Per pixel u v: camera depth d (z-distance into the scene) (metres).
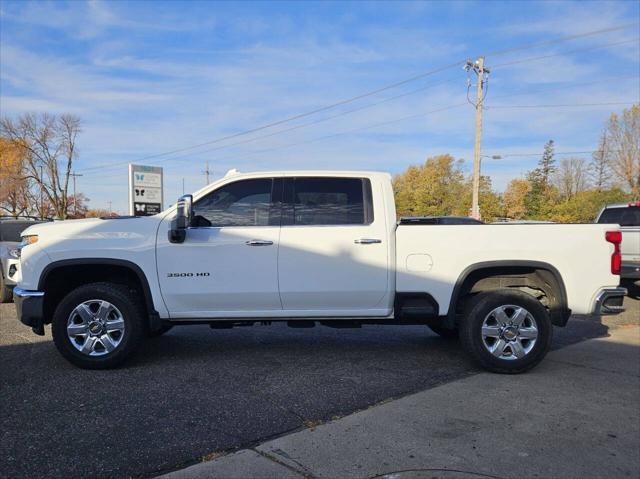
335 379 5.11
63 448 3.51
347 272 5.38
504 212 61.72
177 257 5.35
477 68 29.33
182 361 5.71
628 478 3.25
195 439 3.69
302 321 5.69
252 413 4.19
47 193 58.44
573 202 52.19
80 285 5.68
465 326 5.41
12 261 9.10
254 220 5.49
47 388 4.73
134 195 18.69
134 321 5.33
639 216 11.26
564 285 5.43
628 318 8.95
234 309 5.45
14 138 56.19
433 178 64.44
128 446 3.56
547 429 3.97
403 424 4.02
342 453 3.51
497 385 5.01
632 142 50.84
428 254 5.43
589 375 5.39
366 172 5.61
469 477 3.21
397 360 5.88
